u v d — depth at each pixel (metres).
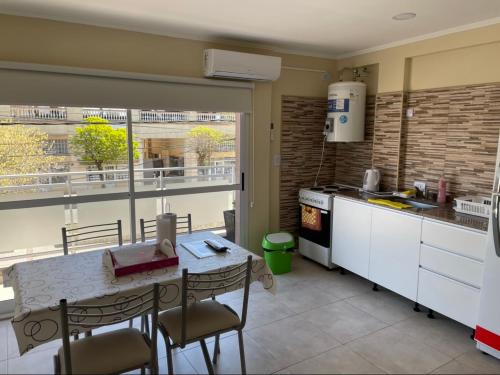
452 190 3.39
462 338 2.72
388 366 2.40
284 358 2.47
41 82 2.84
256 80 3.75
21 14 2.78
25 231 3.13
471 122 3.19
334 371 2.34
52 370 2.35
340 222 3.76
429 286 2.91
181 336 2.01
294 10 2.74
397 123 3.75
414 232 2.99
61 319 1.64
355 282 3.70
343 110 3.94
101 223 3.40
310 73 4.25
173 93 3.39
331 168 4.64
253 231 4.13
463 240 2.64
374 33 3.36
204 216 3.91
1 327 2.87
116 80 3.12
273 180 4.22
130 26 3.15
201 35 3.45
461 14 2.81
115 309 1.90
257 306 3.19
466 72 3.20
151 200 3.58
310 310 3.12
